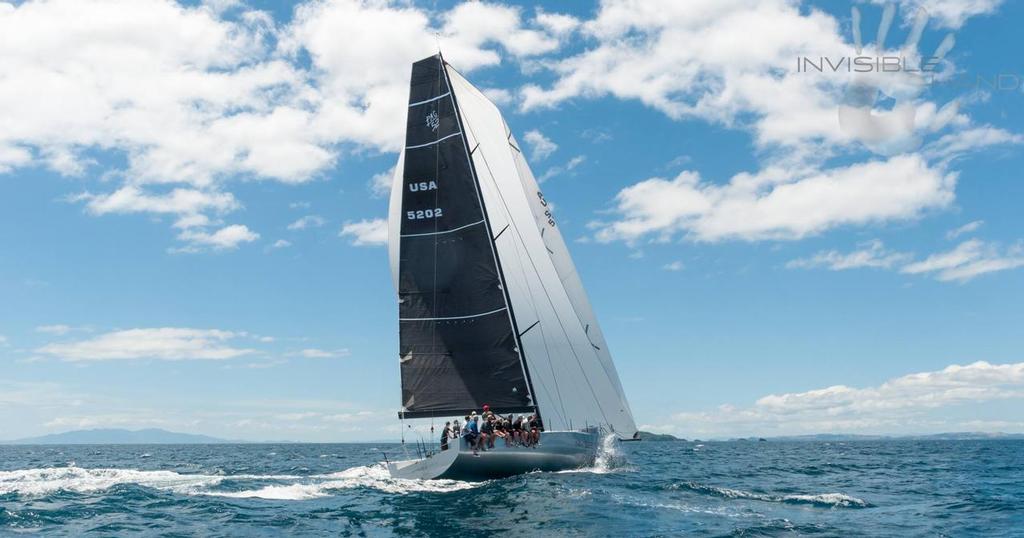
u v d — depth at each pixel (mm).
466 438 25406
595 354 30875
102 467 55375
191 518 19703
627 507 20859
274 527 18531
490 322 29203
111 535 17531
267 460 69625
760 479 34812
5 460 80312
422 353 29391
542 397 29391
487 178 30875
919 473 40188
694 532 17594
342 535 17578
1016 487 30109
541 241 30953
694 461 57062
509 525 18453
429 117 30234
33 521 19109
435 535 17531
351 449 142500
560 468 28156
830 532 18094
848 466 48406
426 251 29797
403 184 30156
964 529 18750
